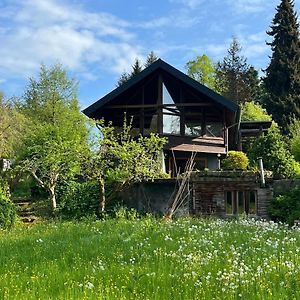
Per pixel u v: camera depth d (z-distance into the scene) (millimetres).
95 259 10945
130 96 29938
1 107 29594
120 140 28703
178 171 26516
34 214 24672
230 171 22141
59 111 41969
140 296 7223
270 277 8180
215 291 7355
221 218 21828
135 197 24266
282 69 52719
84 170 23922
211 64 65625
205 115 30406
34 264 10633
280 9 54969
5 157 29719
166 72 28875
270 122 37656
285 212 20531
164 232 14430
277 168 25734
